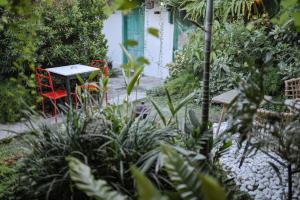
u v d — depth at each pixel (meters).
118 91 6.60
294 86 3.96
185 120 2.49
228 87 5.53
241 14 5.96
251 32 5.73
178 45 7.54
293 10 2.05
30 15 2.18
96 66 6.18
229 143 2.29
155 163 2.00
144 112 2.65
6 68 4.89
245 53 5.53
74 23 5.73
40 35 5.19
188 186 1.35
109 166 2.05
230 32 5.80
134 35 8.49
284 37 5.33
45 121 2.46
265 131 2.20
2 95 4.54
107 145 2.14
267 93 4.80
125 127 2.25
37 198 2.03
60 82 5.55
